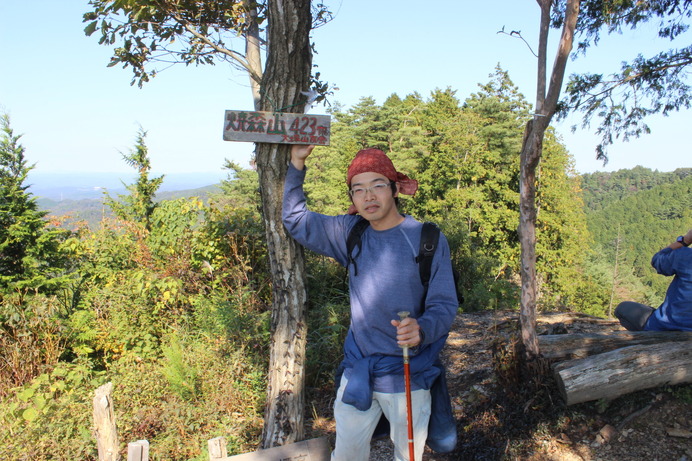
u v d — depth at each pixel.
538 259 30.31
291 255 3.00
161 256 6.55
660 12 5.19
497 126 34.62
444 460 3.57
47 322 5.39
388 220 2.14
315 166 35.94
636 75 5.53
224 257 6.43
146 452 2.39
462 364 5.07
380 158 2.10
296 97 2.78
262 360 4.90
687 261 3.84
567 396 3.45
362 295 2.10
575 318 6.62
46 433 3.80
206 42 3.27
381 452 3.72
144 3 3.10
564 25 3.45
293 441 3.06
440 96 42.91
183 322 5.92
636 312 4.38
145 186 8.60
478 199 32.03
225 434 3.97
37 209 7.17
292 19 2.72
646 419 3.34
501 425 3.67
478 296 8.78
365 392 1.98
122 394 4.42
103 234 7.31
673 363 3.45
